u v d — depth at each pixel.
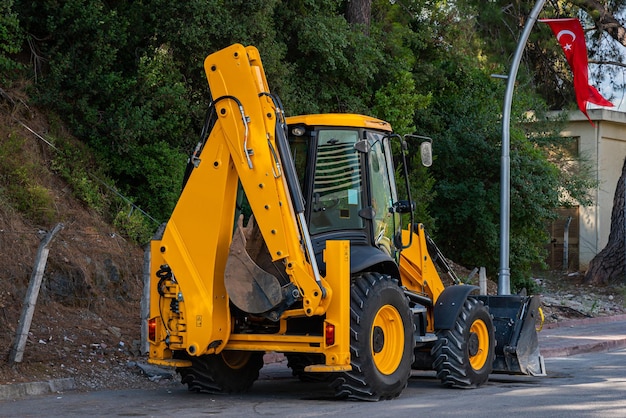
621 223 31.05
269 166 9.39
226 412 8.62
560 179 27.67
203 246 9.53
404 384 9.84
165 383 11.29
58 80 16.41
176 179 16.94
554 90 32.16
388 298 9.67
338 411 8.66
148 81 16.75
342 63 22.22
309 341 9.33
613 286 30.34
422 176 23.75
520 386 11.20
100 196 15.89
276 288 9.28
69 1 16.50
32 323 12.05
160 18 17.50
